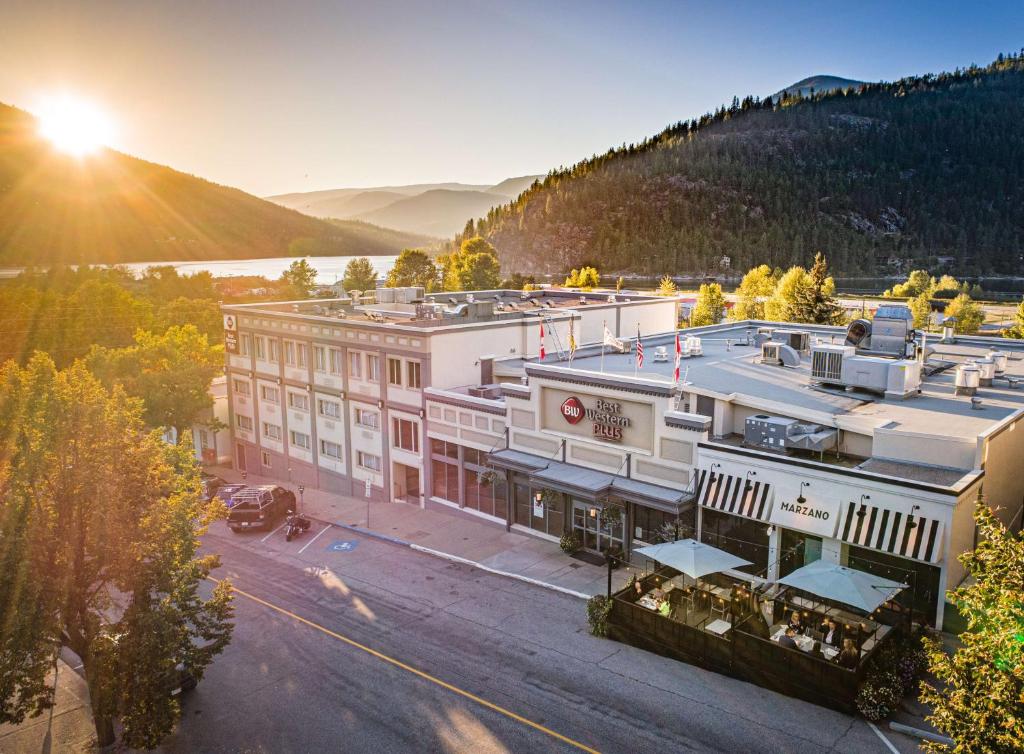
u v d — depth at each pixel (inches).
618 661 901.2
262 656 946.1
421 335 1531.7
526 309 2074.3
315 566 1277.1
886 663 773.3
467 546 1341.0
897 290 5900.6
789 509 964.6
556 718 781.9
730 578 1026.7
